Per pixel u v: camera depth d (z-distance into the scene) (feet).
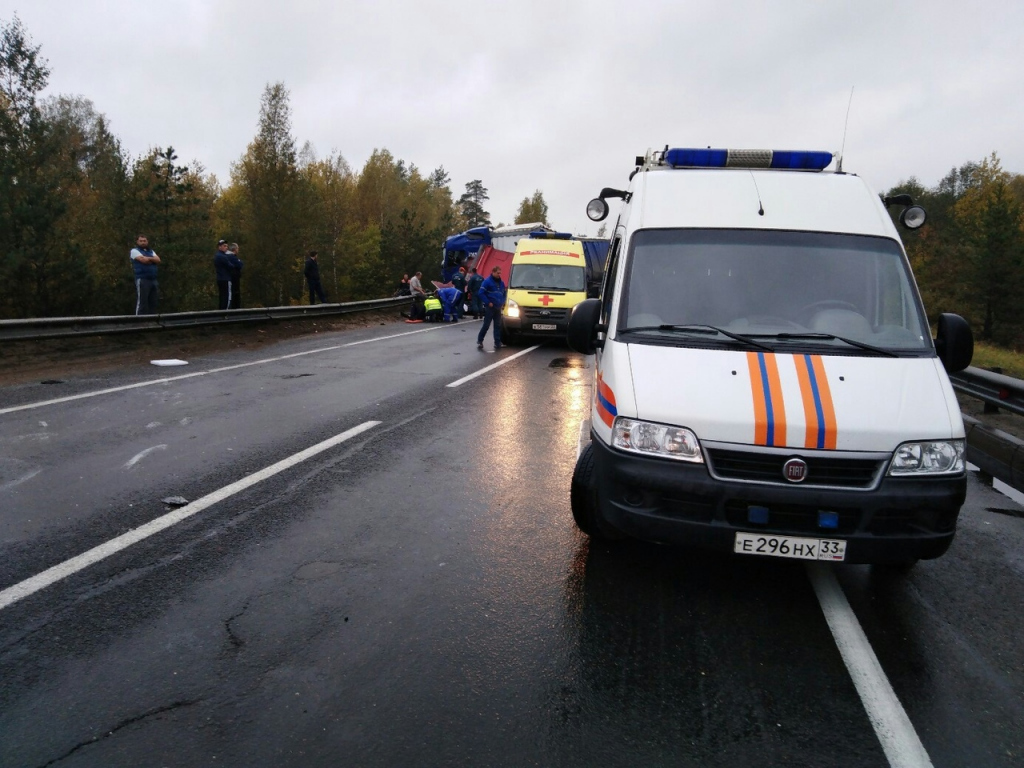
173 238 94.73
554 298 54.95
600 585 13.24
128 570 13.32
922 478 11.69
